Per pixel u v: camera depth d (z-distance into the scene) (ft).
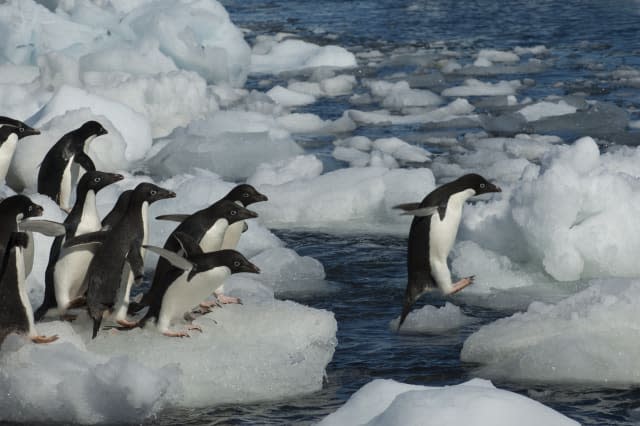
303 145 135.64
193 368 56.13
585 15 239.09
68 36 163.32
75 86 131.44
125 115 126.00
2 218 57.31
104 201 96.37
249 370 56.95
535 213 80.28
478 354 62.90
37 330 55.98
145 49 160.15
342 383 59.41
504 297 76.13
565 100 154.30
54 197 89.20
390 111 158.61
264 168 114.11
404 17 249.34
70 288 58.23
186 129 133.18
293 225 99.45
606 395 56.44
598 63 187.01
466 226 85.56
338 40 221.66
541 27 227.81
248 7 278.46
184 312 57.77
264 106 154.92
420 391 46.47
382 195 101.76
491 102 158.20
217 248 61.36
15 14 160.56
